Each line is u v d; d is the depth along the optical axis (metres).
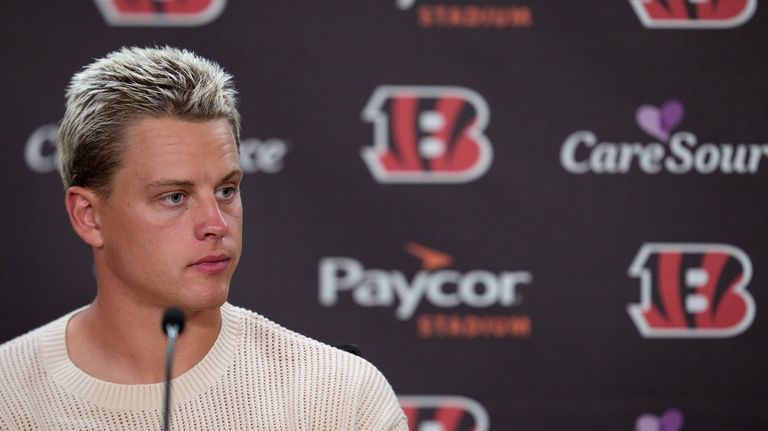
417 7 10.34
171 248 5.13
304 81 10.33
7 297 10.30
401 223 10.41
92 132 5.23
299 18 10.31
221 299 5.23
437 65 10.35
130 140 5.14
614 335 10.48
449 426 10.51
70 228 10.33
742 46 10.40
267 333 5.83
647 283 10.47
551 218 10.42
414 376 10.48
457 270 10.45
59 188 10.30
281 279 10.39
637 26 10.38
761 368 10.48
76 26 10.23
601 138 10.40
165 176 5.08
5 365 5.64
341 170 10.38
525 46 10.37
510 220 10.43
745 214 10.43
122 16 10.24
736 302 10.48
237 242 5.30
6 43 10.17
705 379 10.51
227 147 5.24
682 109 10.41
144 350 5.45
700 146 10.43
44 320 10.34
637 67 10.38
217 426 5.50
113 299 5.43
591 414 10.52
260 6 10.30
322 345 5.89
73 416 5.44
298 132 10.35
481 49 10.35
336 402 5.66
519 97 10.38
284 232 10.38
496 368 10.49
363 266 10.42
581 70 10.38
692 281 10.47
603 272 10.45
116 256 5.30
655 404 10.52
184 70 5.29
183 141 5.12
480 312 10.47
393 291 10.45
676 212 10.45
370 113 10.36
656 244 10.45
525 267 10.45
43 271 10.32
